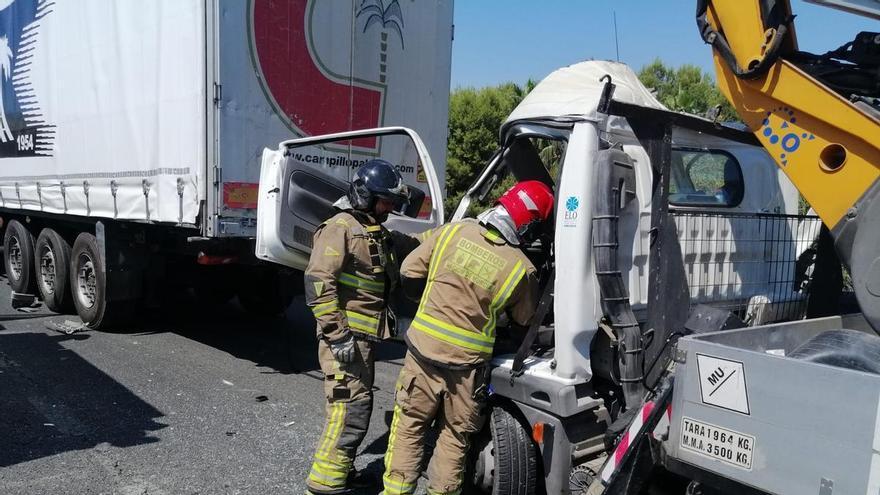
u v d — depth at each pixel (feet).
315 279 10.77
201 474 12.41
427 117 22.26
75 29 22.30
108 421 14.80
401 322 12.78
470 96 66.03
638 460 8.35
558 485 9.60
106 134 20.93
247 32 17.42
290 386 17.76
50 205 24.94
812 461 6.58
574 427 9.73
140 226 21.25
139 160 19.38
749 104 9.32
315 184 14.47
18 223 27.96
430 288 9.95
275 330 24.31
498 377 10.39
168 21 17.76
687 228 11.29
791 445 6.74
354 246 11.10
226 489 11.88
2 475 11.95
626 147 10.36
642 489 9.11
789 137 8.93
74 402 15.87
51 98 24.22
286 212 13.88
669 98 62.64
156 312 26.50
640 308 10.35
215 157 17.03
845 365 7.82
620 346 9.35
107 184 21.03
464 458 10.07
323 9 19.01
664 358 9.87
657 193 9.88
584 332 9.48
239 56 17.31
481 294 9.52
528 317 10.00
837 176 8.47
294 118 18.58
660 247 9.89
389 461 10.09
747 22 9.07
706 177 12.93
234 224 17.47
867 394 6.15
